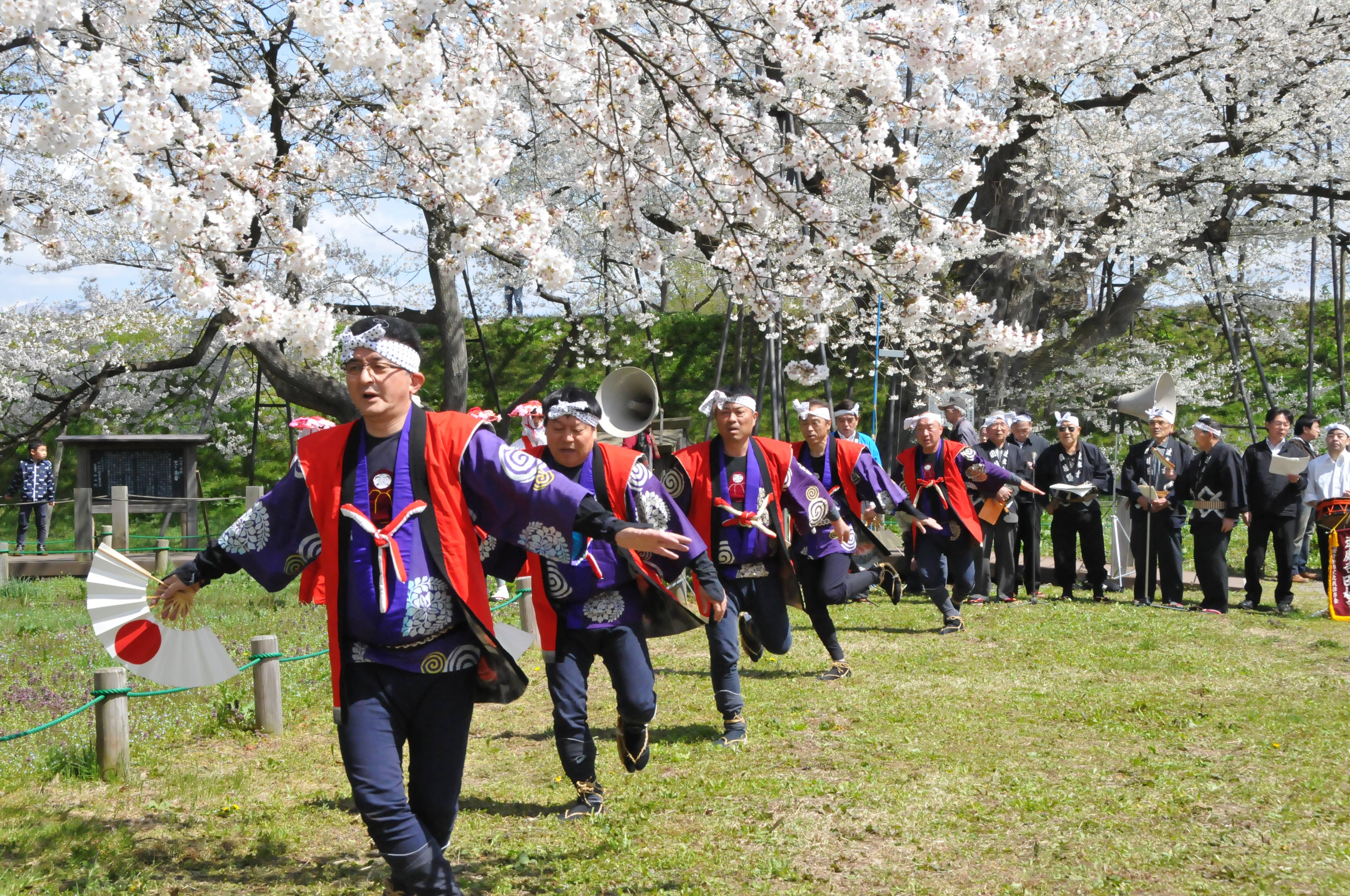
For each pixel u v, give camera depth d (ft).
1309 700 21.12
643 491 15.78
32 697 25.00
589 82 24.31
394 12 18.94
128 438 58.44
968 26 22.54
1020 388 70.08
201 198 19.51
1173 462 35.73
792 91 23.70
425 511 10.39
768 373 66.49
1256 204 72.69
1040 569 43.32
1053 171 60.39
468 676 10.68
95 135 17.69
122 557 12.06
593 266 63.16
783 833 13.98
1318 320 92.89
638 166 24.79
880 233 23.73
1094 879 12.01
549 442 15.87
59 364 70.23
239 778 18.21
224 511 76.02
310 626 34.91
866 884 12.26
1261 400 86.63
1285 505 34.35
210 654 12.71
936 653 27.32
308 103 28.73
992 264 61.26
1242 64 57.36
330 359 69.82
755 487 20.89
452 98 21.24
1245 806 14.48
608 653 15.80
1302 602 36.42
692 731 20.25
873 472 26.17
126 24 19.95
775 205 23.04
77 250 39.81
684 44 23.79
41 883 13.42
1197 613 33.58
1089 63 49.19
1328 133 61.11
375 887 12.94
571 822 15.11
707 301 95.04
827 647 24.59
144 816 16.48
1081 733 18.95
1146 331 91.97
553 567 15.60
